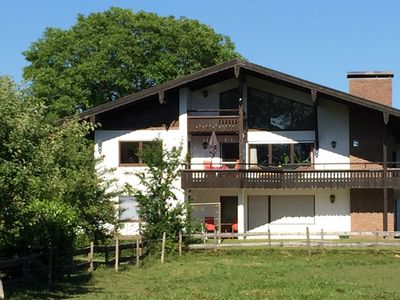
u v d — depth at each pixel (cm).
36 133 1408
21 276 1720
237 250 2861
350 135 3731
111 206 2573
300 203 3794
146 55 5000
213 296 1638
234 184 3612
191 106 3791
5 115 1345
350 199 3731
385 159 3550
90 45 4991
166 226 2798
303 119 3784
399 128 3841
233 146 3828
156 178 2881
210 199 3766
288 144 3791
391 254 2747
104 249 2262
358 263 2503
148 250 2705
